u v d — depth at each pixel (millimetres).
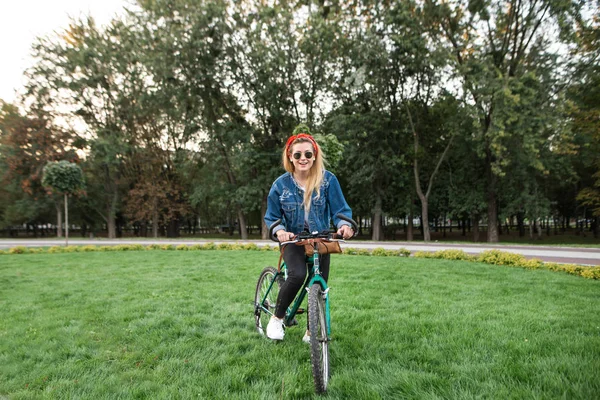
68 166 16953
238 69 24422
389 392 2502
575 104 20547
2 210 33250
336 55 23047
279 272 3484
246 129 24922
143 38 23406
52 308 5125
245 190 24906
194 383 2676
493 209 25016
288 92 24312
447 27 22922
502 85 19469
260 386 2609
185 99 24453
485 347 3289
